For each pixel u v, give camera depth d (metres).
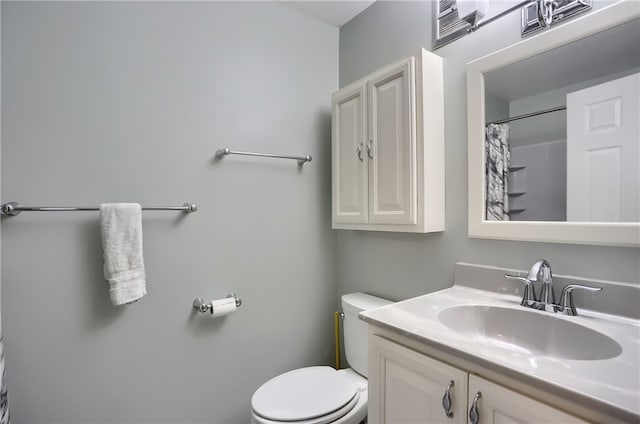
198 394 1.50
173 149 1.44
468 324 1.06
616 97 0.91
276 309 1.73
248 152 1.64
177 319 1.44
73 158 1.23
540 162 1.07
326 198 1.93
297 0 1.72
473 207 1.24
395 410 0.92
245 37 1.64
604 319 0.90
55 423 1.20
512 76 1.13
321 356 1.91
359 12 1.83
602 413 0.54
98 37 1.27
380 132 1.43
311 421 1.13
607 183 0.93
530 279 0.97
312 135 1.87
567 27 0.99
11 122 1.13
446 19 1.36
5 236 1.13
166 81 1.42
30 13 1.15
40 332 1.18
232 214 1.59
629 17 0.88
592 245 0.96
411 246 1.51
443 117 1.35
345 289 1.91
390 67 1.38
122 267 1.23
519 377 0.63
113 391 1.31
